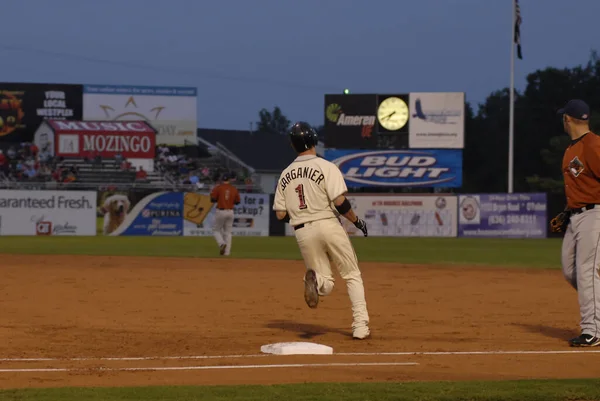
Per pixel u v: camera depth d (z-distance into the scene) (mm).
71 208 70062
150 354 15492
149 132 96812
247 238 69812
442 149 78250
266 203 74875
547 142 114062
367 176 79062
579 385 12094
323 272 17500
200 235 72438
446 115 77938
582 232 16734
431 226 74938
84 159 94812
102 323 19797
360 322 17453
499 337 17906
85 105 104062
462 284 30031
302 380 12758
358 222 17469
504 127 119875
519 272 35469
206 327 19344
